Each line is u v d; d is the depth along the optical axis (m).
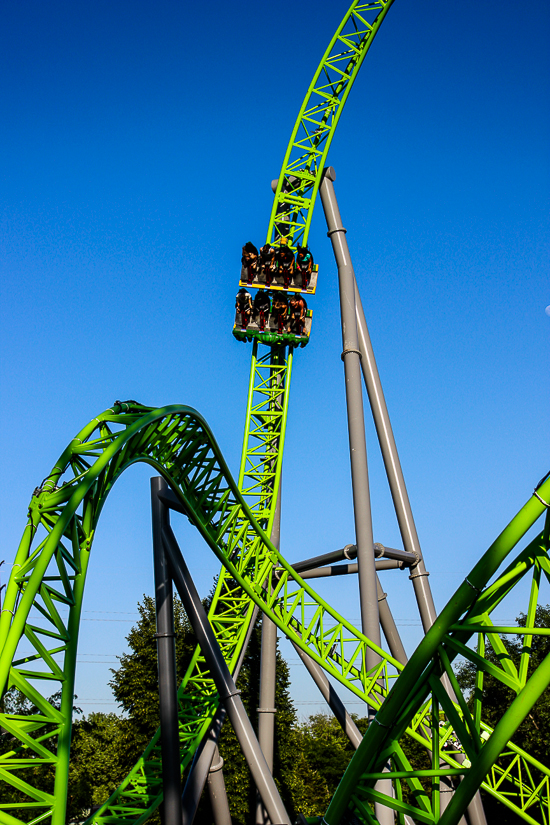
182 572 17.62
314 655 18.62
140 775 20.52
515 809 15.73
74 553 11.55
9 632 9.95
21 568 10.42
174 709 16.52
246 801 32.97
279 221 28.73
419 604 19.83
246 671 38.88
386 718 11.03
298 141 28.86
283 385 28.06
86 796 47.41
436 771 10.52
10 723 9.59
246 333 27.25
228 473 18.23
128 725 34.84
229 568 19.20
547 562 9.92
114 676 36.78
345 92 28.12
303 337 27.48
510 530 9.42
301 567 23.25
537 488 9.35
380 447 21.39
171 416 15.27
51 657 10.48
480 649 10.87
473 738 10.12
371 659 17.97
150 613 38.34
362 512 19.08
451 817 10.05
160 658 16.88
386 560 20.80
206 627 17.52
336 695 19.84
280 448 26.95
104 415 12.77
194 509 18.02
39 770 38.72
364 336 22.39
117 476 13.41
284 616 19.55
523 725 35.16
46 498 10.98
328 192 23.61
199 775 19.52
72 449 11.93
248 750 16.70
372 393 21.86
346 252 22.69
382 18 27.27
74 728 52.34
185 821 18.25
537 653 40.94
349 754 55.97
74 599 11.27
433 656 10.73
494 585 10.21
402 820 17.72
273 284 27.12
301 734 60.50
